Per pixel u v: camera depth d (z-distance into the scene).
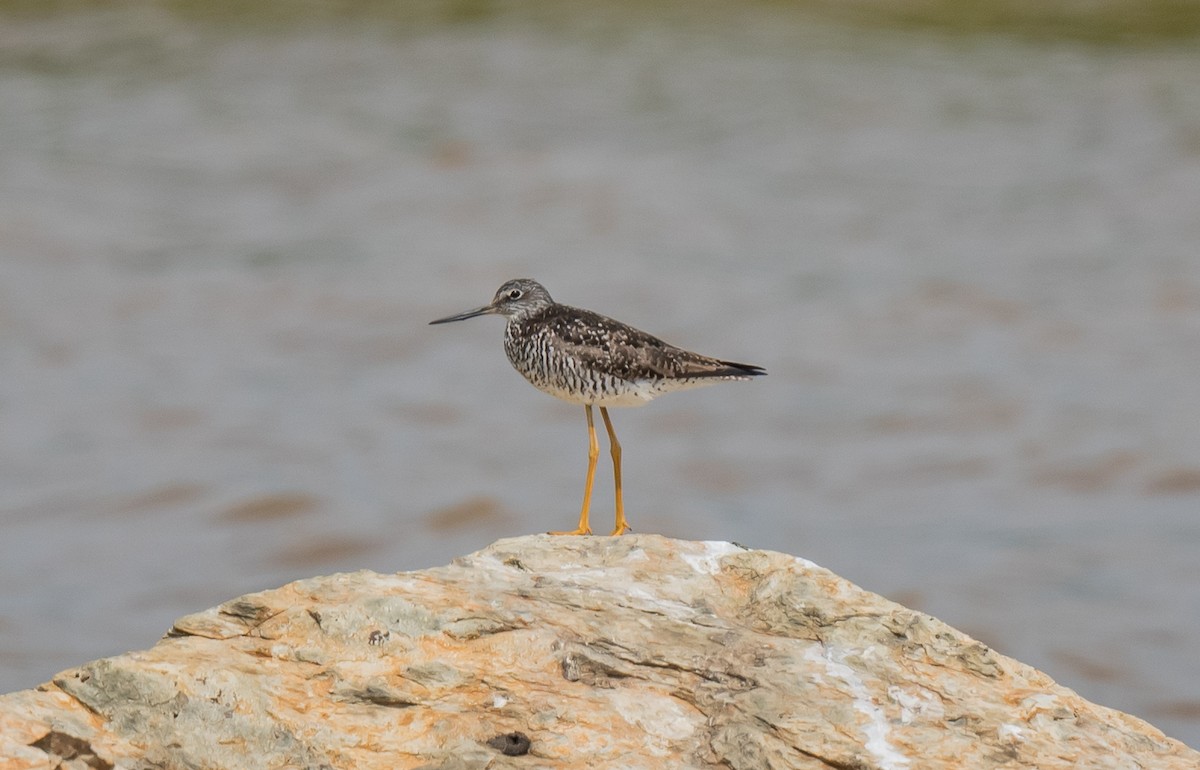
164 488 21.70
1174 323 28.64
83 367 26.59
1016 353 27.52
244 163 36.03
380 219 33.88
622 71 42.50
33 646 16.30
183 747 6.97
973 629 16.83
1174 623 17.03
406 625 7.80
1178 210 34.03
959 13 47.84
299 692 7.36
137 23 44.72
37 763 6.64
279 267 31.47
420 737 7.19
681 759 7.17
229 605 7.94
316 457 23.14
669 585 8.51
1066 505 21.27
